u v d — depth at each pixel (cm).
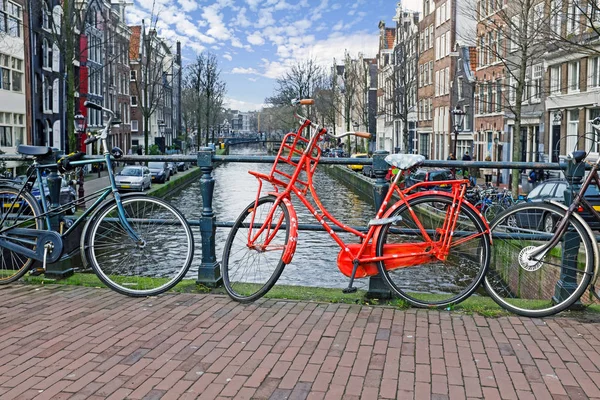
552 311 409
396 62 5322
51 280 511
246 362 338
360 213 1822
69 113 2089
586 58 2345
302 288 488
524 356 346
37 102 3356
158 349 359
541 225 425
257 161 478
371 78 7225
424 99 5031
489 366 332
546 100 2683
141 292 466
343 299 458
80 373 324
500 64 3105
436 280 434
